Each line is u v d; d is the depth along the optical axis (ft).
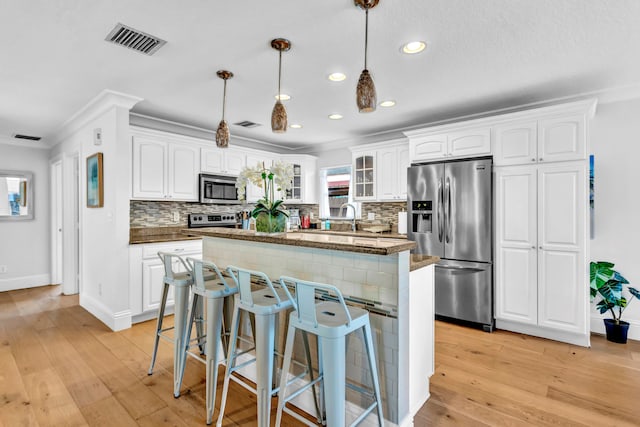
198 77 8.89
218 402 6.70
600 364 8.26
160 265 11.53
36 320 11.43
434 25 6.45
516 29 6.61
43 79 8.91
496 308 10.63
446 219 11.28
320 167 18.26
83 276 12.87
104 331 10.39
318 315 5.12
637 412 6.29
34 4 5.72
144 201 13.14
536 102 10.98
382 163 14.78
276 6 5.82
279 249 7.06
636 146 9.82
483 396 6.82
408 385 5.67
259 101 10.89
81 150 12.84
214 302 6.26
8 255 15.70
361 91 5.47
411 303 5.99
